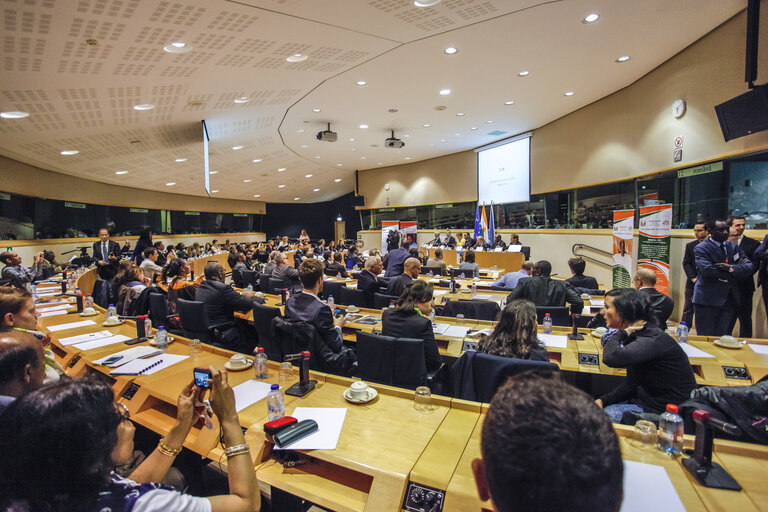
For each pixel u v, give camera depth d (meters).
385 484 1.32
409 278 4.87
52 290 6.16
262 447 1.61
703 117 5.57
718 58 5.21
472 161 13.62
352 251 13.48
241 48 4.77
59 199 10.70
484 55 5.82
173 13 3.75
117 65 4.65
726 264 4.29
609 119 8.09
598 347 2.88
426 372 2.62
